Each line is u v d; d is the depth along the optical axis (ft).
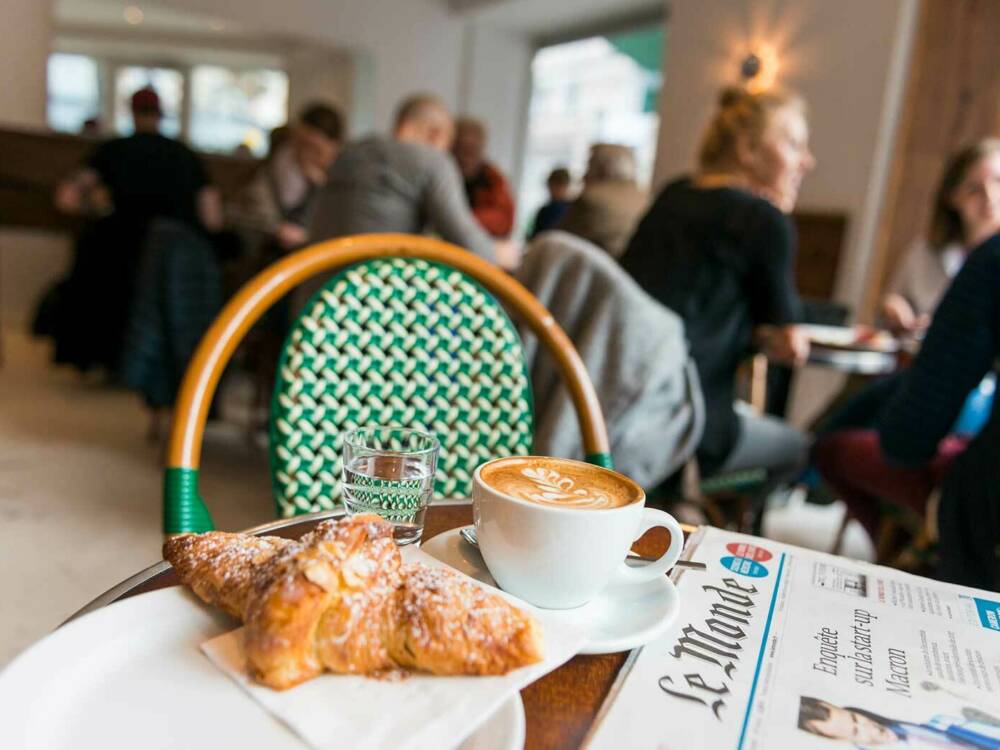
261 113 27.45
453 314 2.71
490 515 1.50
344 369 2.52
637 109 20.86
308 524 1.84
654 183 16.40
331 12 19.72
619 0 18.20
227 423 10.88
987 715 1.27
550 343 2.82
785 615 1.58
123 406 11.02
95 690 1.09
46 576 5.83
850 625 1.56
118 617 1.25
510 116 22.58
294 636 1.11
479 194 12.46
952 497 4.07
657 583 1.62
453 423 2.71
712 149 5.57
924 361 4.28
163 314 8.37
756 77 13.89
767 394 9.48
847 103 12.36
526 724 1.14
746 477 5.69
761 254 5.02
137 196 10.82
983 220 7.39
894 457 4.52
